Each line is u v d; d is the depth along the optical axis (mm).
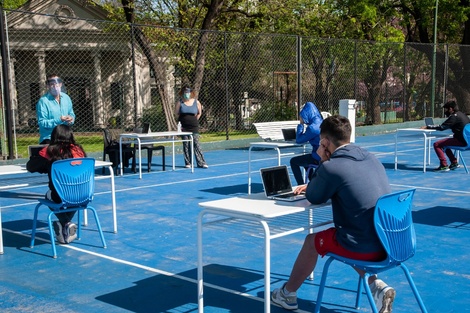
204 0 22625
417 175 11391
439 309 4277
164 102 20844
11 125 13133
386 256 3582
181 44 22688
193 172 12242
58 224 6336
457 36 32438
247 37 22031
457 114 11578
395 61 24094
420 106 25312
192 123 12828
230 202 4070
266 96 22484
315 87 22453
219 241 6410
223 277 5121
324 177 3623
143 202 8836
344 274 5141
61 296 4668
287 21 25781
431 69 24000
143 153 15273
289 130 9734
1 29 12617
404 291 4680
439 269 5273
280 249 6051
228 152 16266
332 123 3838
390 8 27984
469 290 4699
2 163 12641
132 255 5887
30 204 8852
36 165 5914
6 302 4531
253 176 11633
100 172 12359
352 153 3678
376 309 3529
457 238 6434
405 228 3604
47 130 7688
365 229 3555
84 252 6012
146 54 20781
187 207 8406
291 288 4199
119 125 26719
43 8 26266
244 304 4418
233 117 22000
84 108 27016
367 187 3566
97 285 4938
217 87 22125
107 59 27625
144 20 23312
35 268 5453
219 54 21891
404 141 18859
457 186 9984
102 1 26031
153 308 4371
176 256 5828
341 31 27250
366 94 23797
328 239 3762
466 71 25781
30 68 26203
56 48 25828
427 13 28344
